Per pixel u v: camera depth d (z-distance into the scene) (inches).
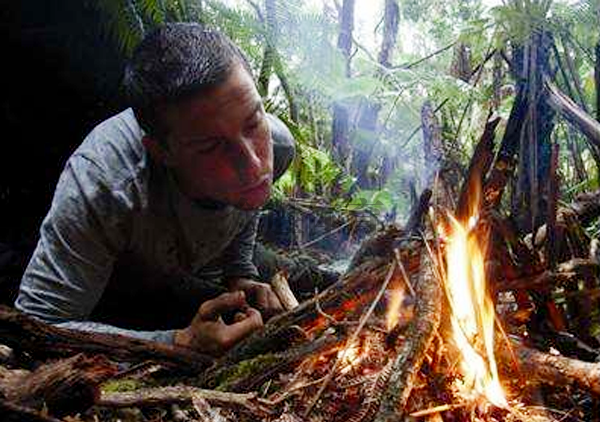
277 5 91.5
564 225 45.7
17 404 32.4
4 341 41.5
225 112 49.2
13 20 93.0
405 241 44.0
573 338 41.5
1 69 96.0
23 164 102.4
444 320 37.8
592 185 68.3
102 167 61.6
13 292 90.4
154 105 50.4
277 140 75.2
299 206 115.7
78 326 58.7
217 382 44.4
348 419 36.7
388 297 44.8
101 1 82.1
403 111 114.0
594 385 34.4
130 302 82.2
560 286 44.3
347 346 38.7
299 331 45.1
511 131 43.9
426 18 121.3
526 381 37.9
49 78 98.4
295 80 99.6
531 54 48.6
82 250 61.7
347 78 101.1
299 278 88.9
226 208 66.7
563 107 45.9
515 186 49.1
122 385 44.8
